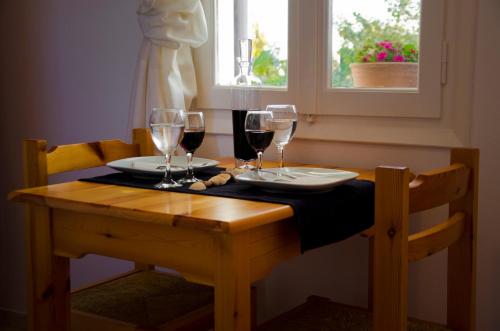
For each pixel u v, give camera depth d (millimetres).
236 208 1465
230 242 1369
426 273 2248
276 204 1515
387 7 2254
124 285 2191
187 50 2572
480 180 2104
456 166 1681
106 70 2838
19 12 3049
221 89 2568
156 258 1513
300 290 2498
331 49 2357
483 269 2127
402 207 1342
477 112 2090
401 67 2234
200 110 2645
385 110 2244
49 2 2961
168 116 1745
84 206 1544
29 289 1828
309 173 1821
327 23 2336
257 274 1459
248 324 1432
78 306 1985
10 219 3180
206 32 2514
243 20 2549
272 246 1503
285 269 2521
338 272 2408
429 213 2205
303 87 2391
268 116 1796
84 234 1641
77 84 2928
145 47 2490
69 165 2047
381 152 2270
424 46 2158
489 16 2043
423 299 2260
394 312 1376
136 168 1870
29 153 1941
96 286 2180
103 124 2877
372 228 2021
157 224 1500
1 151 3172
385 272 1380
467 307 1789
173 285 2189
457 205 1777
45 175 1949
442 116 2162
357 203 1702
